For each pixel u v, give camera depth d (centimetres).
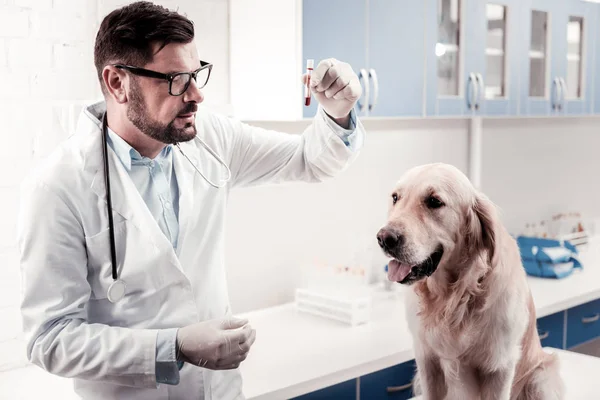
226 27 266
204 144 153
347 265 310
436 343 160
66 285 132
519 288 159
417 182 160
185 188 152
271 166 176
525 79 331
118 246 141
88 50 228
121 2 234
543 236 386
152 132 136
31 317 130
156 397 147
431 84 285
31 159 210
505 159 399
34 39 215
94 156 141
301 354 222
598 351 373
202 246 154
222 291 160
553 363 185
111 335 130
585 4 359
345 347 229
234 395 162
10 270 211
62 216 134
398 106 272
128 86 133
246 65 259
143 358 127
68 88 225
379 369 218
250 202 281
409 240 153
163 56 131
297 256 300
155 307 144
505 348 157
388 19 263
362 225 327
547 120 425
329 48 244
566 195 447
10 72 211
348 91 149
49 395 192
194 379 150
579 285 313
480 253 156
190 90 134
